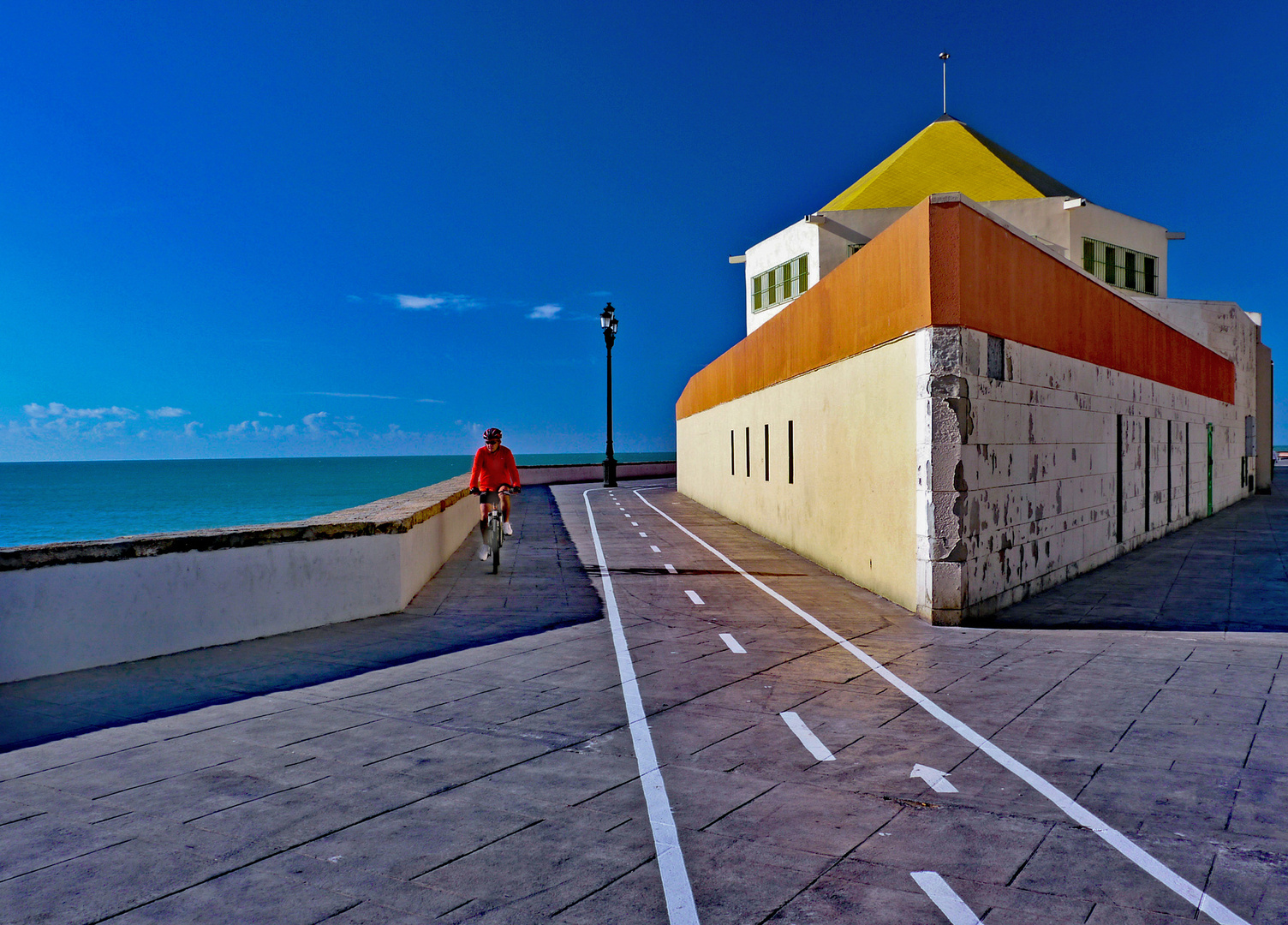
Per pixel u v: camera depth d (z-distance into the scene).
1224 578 13.12
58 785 4.73
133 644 7.75
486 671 7.45
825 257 27.62
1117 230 28.58
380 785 4.75
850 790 4.70
